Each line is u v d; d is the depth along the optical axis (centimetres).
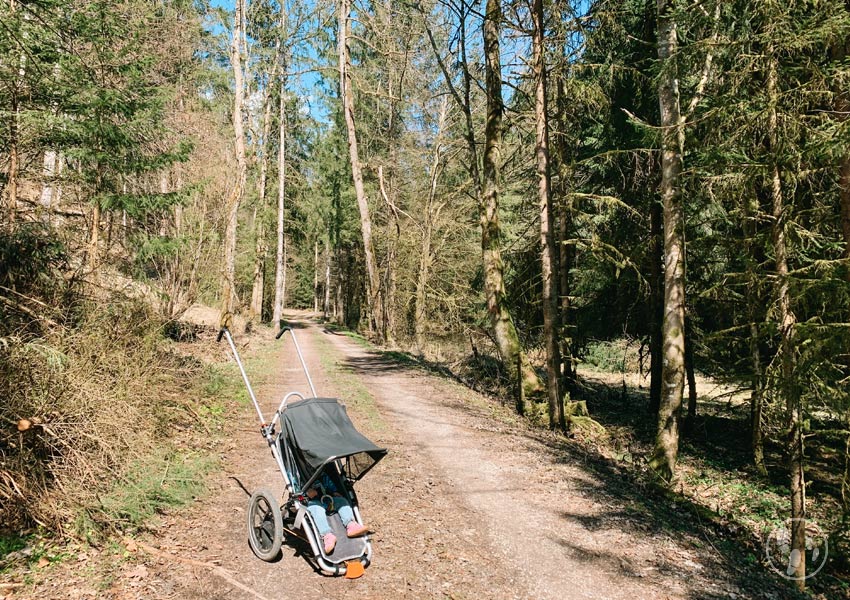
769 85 752
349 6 2512
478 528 623
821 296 737
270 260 4162
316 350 2325
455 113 2641
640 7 1347
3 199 803
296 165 3778
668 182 1017
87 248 891
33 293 738
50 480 548
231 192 1881
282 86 2941
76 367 657
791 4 721
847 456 762
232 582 458
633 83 1355
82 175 940
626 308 1616
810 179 910
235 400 1110
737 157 838
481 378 1953
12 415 559
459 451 938
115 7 978
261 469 734
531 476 837
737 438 1450
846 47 750
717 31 928
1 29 690
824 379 786
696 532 727
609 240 1546
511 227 2391
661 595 509
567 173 1426
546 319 1320
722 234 1230
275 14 2719
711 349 1273
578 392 1919
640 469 1047
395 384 1577
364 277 4491
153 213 1187
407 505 669
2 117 784
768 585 587
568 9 1298
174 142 1240
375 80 3102
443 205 2806
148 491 578
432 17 2020
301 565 500
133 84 989
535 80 1398
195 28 1745
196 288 1410
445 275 2994
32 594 404
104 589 423
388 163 3042
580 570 545
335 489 502
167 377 899
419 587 478
